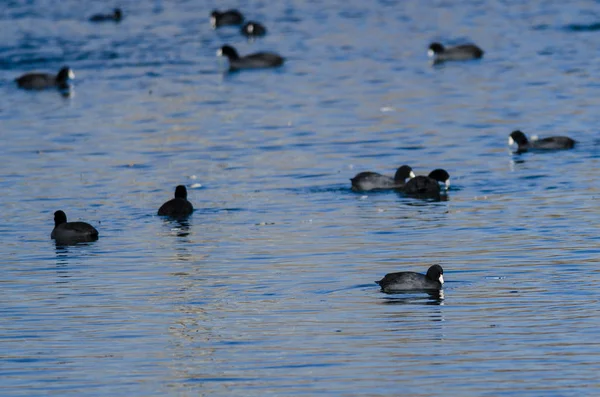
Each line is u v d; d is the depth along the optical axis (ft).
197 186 131.75
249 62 220.64
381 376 73.31
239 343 79.97
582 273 93.15
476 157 143.23
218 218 116.67
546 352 76.48
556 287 89.76
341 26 269.23
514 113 170.50
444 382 72.13
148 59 232.94
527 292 88.79
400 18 278.67
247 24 258.78
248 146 154.20
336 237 107.55
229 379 73.67
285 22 279.08
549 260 97.25
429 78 203.92
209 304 88.53
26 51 243.40
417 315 84.43
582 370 73.31
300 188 129.70
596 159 138.51
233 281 94.38
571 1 294.87
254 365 75.87
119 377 74.64
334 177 134.92
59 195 129.49
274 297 89.86
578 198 119.44
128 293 92.02
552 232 106.32
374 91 193.16
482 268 95.76
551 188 124.88
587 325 81.15
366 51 235.61
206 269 98.07
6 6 315.99
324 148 151.64
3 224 116.88
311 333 81.41
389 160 143.33
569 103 175.42
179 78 212.43
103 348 79.87
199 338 81.15
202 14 296.92
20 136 166.81
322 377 73.51
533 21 265.95
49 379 74.59
